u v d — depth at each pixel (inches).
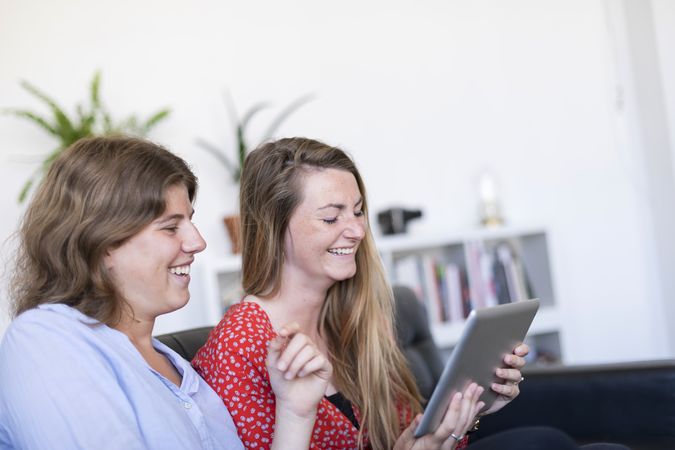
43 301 50.6
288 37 144.6
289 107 143.9
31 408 45.8
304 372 51.1
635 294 162.4
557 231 158.6
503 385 64.9
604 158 161.8
